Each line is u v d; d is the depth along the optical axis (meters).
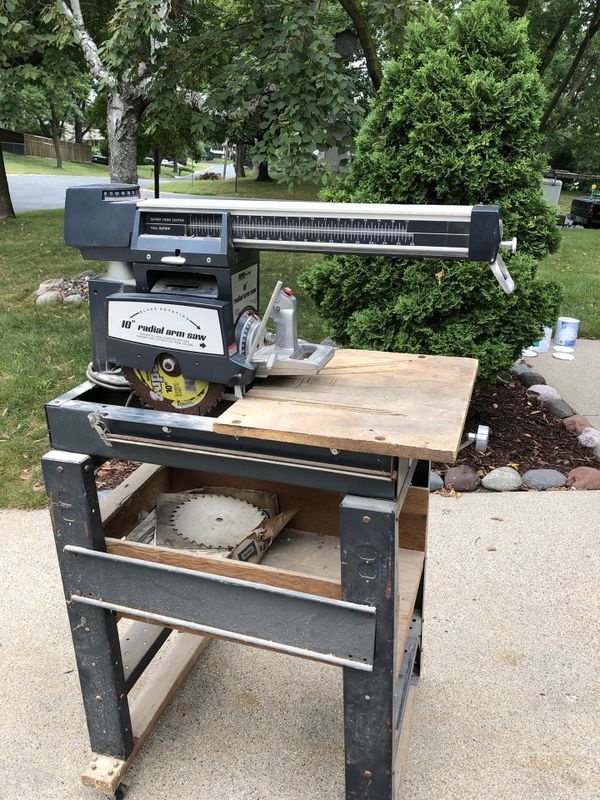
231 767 1.87
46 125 46.53
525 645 2.31
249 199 1.44
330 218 1.33
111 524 1.81
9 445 3.62
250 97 5.29
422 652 2.22
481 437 3.70
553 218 3.46
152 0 4.54
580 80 26.05
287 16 4.80
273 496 2.00
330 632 1.43
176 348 1.44
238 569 1.48
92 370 1.64
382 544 1.33
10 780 1.83
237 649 2.32
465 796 1.77
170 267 1.42
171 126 5.74
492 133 3.29
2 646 2.31
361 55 7.39
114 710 1.74
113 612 1.68
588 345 5.75
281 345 1.54
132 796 1.78
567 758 1.88
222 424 1.32
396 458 1.31
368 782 1.59
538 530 2.97
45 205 16.38
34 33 6.05
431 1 6.53
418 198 3.40
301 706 2.08
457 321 3.46
